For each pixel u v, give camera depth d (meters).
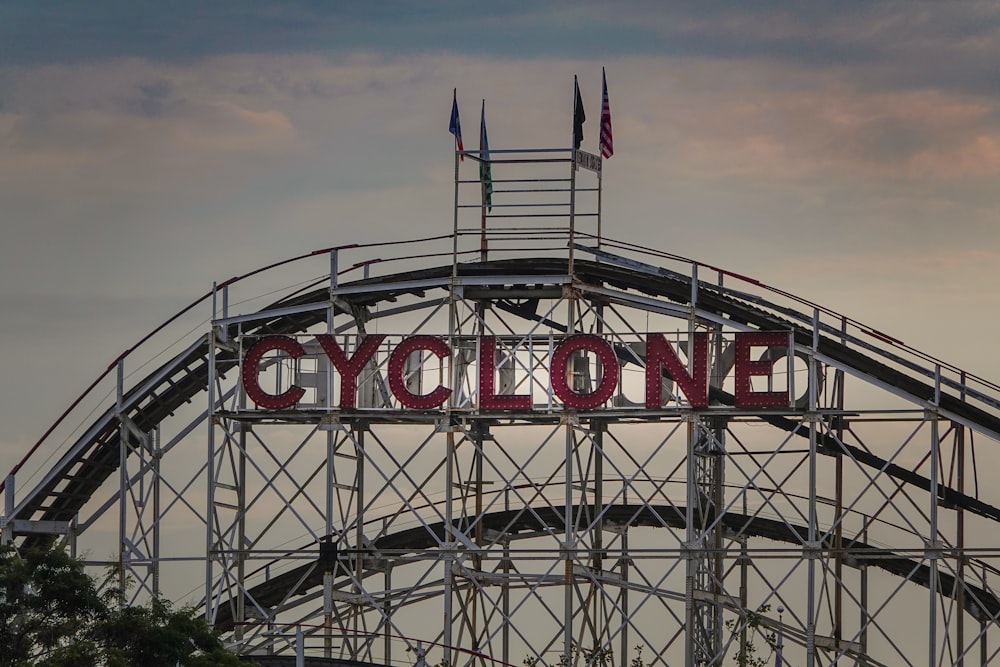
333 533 116.38
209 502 116.19
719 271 114.25
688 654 112.44
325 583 116.44
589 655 118.56
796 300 113.50
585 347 114.00
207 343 117.69
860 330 113.00
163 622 97.88
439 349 115.19
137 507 120.44
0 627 95.00
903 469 118.69
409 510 119.94
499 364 115.19
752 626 115.56
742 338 112.56
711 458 120.88
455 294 116.00
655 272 115.06
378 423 119.31
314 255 117.50
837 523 112.50
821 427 114.81
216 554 116.62
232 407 119.75
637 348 118.38
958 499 116.69
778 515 112.31
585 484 120.44
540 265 116.75
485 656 104.88
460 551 114.56
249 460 116.62
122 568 117.56
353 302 119.69
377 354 119.81
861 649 118.88
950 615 114.62
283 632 119.50
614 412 113.50
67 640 96.44
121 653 92.88
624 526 119.62
